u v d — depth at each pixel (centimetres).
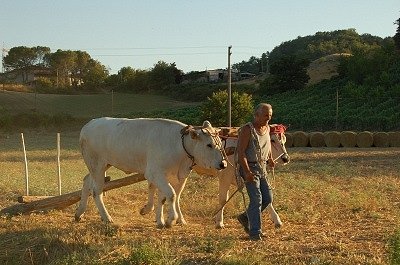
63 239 836
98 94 9319
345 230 882
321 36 17175
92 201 1256
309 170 2031
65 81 12262
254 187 786
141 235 860
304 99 6769
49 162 2514
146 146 945
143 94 9406
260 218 792
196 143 902
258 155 791
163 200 944
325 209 1139
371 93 6031
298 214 1048
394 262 632
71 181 1759
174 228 926
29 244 841
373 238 798
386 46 8769
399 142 3450
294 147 3578
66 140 4459
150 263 692
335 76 8038
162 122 952
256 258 673
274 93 7925
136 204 1270
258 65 14888
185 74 11069
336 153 2992
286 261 671
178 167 942
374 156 2769
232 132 963
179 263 682
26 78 13175
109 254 744
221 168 885
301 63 7962
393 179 1730
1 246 847
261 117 785
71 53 13175
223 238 795
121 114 6544
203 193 1412
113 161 998
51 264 759
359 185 1566
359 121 4562
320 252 705
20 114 6366
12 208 1109
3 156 2850
